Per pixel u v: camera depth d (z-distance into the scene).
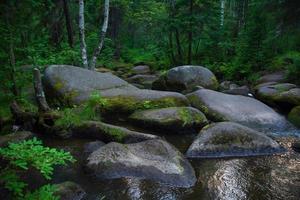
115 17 30.83
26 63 11.41
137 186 5.85
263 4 16.53
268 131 9.49
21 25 9.92
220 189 5.99
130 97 9.93
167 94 10.25
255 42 18.61
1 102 9.32
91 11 25.89
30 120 8.48
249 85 16.69
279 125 9.84
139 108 9.73
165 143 7.04
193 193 5.80
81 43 14.52
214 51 22.80
